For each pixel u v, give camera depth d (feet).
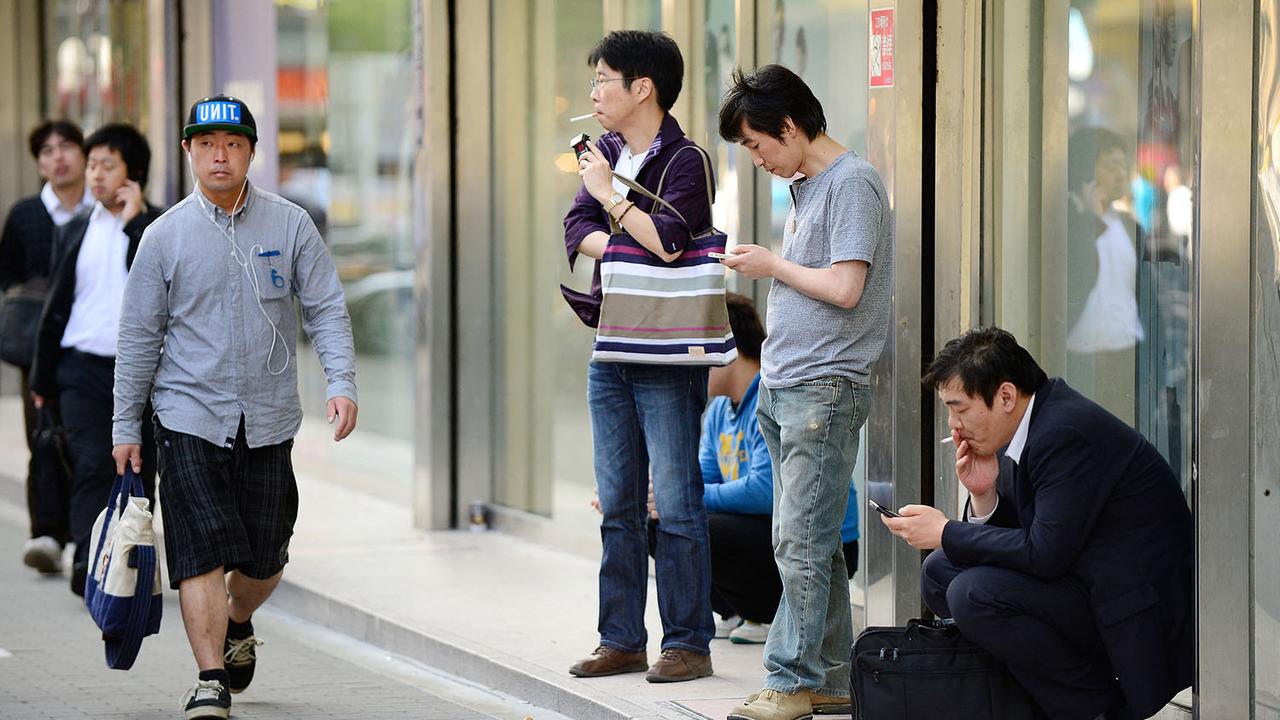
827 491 38.75
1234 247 35.37
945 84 44.09
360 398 80.38
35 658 50.78
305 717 43.96
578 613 53.57
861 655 35.50
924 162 44.29
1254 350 35.35
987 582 34.91
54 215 66.85
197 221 42.39
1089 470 34.63
